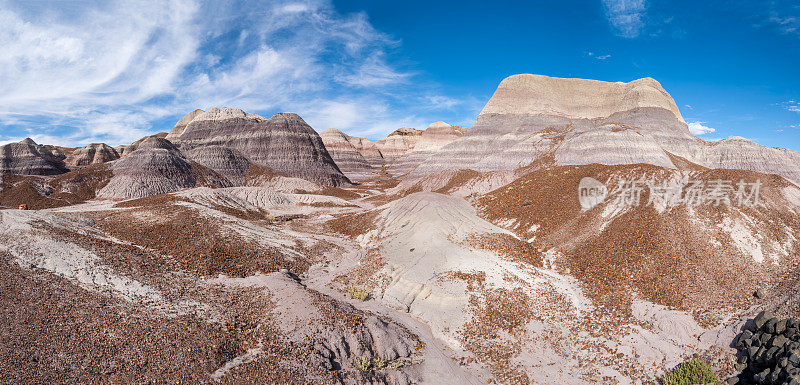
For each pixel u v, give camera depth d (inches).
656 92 3964.1
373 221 1338.6
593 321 674.8
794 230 836.6
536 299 732.0
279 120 4453.7
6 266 644.1
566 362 583.8
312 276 922.7
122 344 524.4
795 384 391.5
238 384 476.4
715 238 825.5
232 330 601.0
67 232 838.5
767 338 499.5
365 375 528.7
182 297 688.4
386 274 858.1
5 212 866.8
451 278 783.1
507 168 2775.6
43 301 581.0
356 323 614.5
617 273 790.5
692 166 2527.1
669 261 783.1
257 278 813.2
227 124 4539.9
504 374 561.0
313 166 4124.0
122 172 2723.9
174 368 496.1
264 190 2208.4
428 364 574.6
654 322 645.3
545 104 4055.1
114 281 679.7
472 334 654.5
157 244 917.2
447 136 5841.5
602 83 4308.6
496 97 4192.9
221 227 1079.6
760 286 694.5
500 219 1242.0
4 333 502.9
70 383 453.4
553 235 1040.8
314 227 1498.5
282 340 569.0
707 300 677.3
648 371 546.3
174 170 2906.0
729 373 510.3
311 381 488.7
